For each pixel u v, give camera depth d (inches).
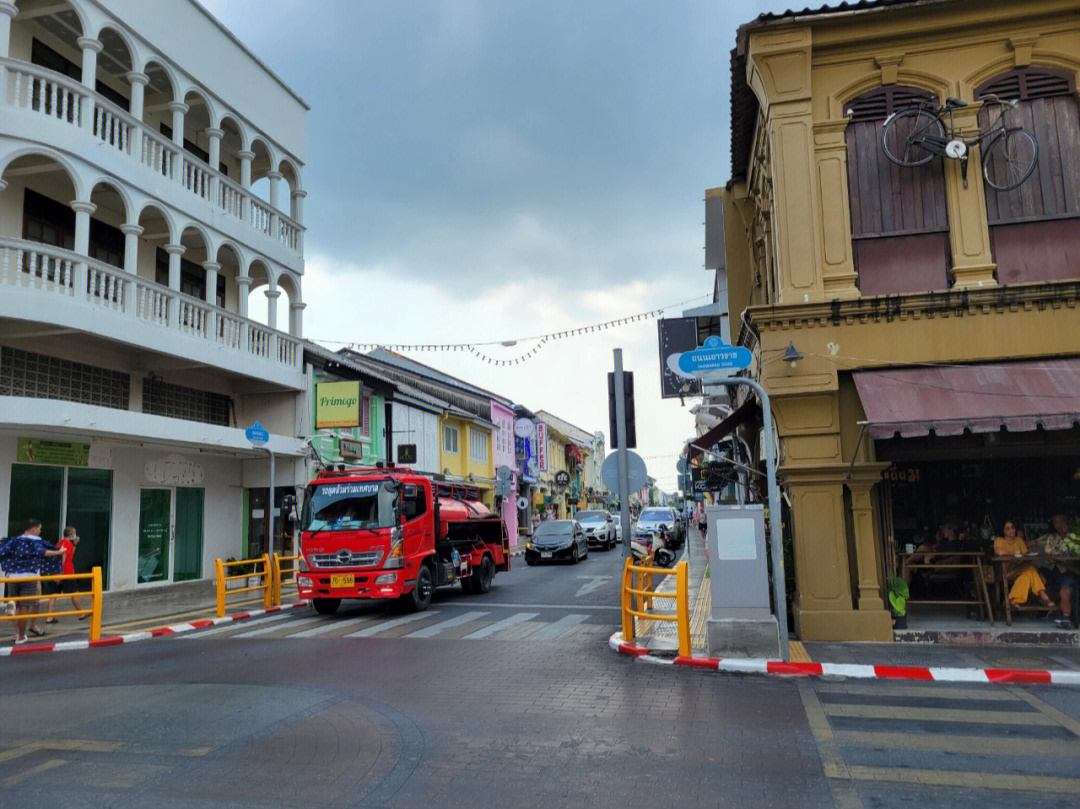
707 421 994.7
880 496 418.9
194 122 791.1
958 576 422.6
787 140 430.3
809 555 403.5
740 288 615.5
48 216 631.2
